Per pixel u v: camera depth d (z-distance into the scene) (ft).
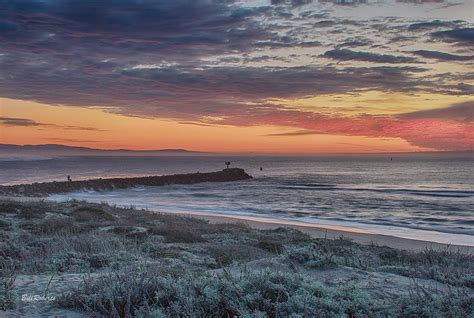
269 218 112.27
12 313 16.94
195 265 34.24
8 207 75.82
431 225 99.04
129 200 171.53
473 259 41.93
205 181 299.58
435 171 452.35
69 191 212.02
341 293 18.66
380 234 81.71
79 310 17.38
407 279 26.71
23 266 29.43
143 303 16.84
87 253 34.50
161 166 641.40
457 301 18.71
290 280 19.45
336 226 96.22
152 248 42.70
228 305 16.63
